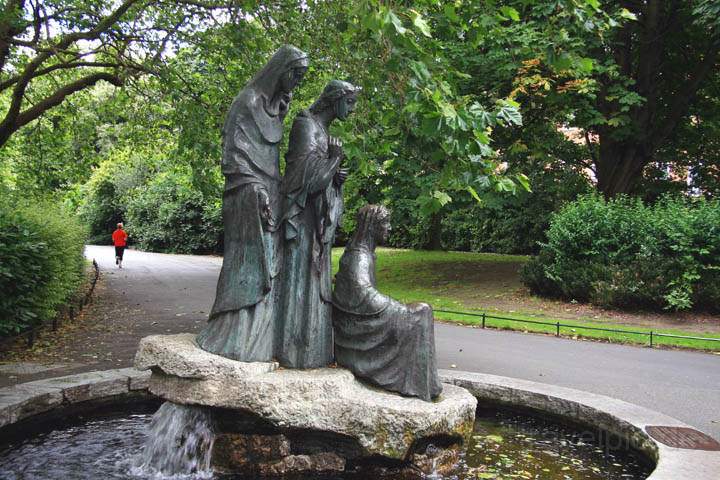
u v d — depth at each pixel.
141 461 5.15
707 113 19.89
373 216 5.73
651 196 21.23
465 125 4.44
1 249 9.12
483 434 6.15
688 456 4.59
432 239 32.00
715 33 15.56
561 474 5.07
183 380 5.00
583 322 14.16
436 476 4.98
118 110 16.75
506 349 10.86
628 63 18.20
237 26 10.93
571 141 20.59
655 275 15.48
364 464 4.97
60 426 6.15
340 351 5.46
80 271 16.95
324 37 8.41
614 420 5.69
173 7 13.66
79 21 12.54
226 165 5.36
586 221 17.25
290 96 5.68
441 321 14.27
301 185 5.41
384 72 5.82
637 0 17.06
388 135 6.20
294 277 5.43
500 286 19.55
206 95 13.89
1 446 5.57
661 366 9.65
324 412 4.86
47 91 17.52
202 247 42.56
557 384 8.27
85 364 8.62
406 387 5.15
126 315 14.01
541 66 14.91
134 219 45.44
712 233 15.23
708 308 15.37
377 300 5.35
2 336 9.82
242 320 5.16
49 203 15.11
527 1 5.59
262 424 4.97
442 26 5.68
